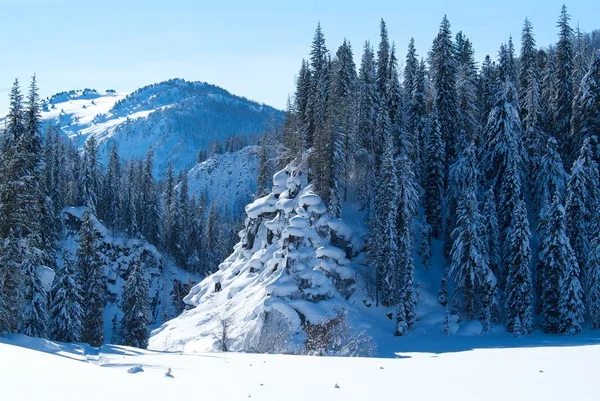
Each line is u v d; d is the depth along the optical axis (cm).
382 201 5769
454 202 6391
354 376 1574
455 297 5672
